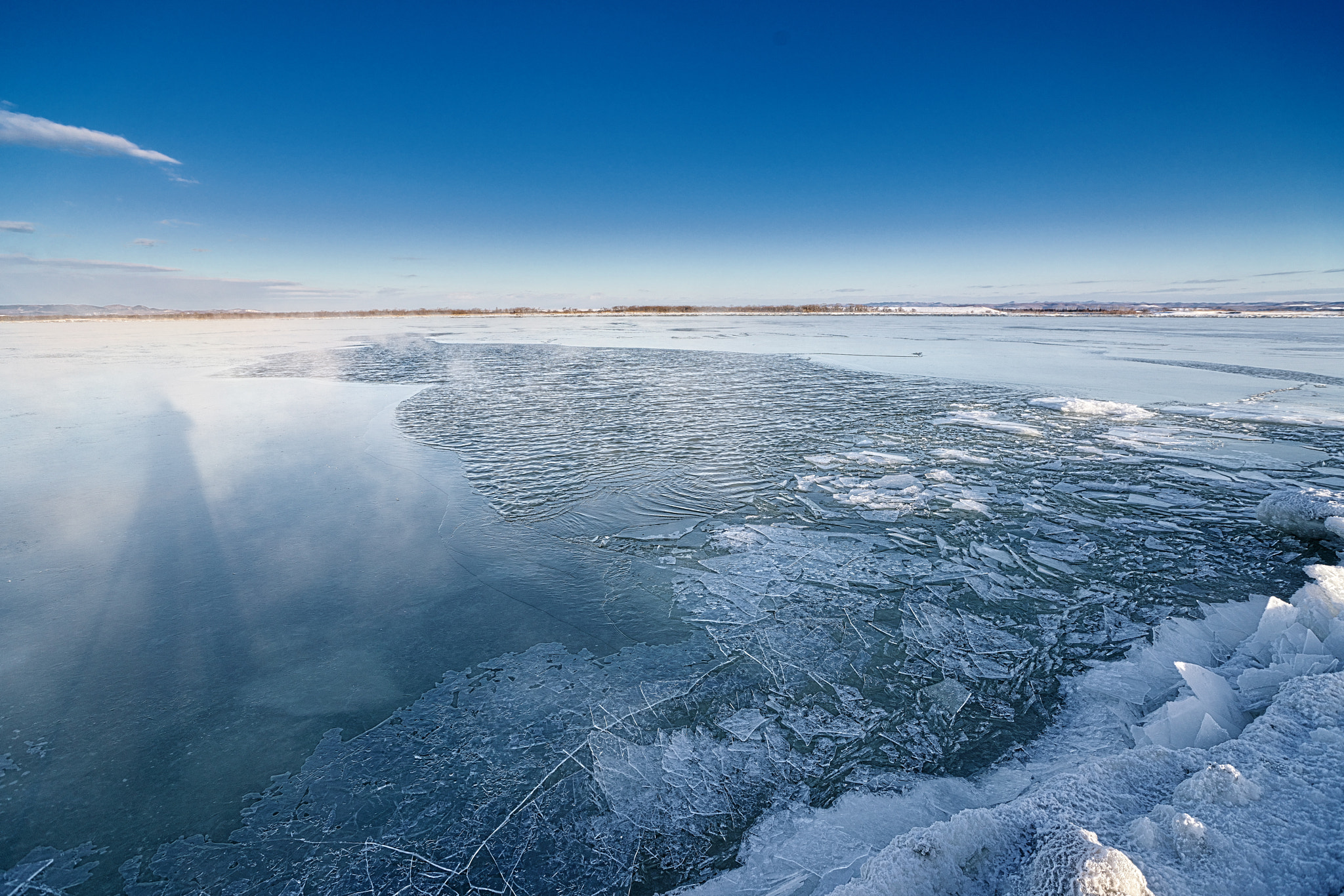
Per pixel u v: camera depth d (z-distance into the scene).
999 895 1.87
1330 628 3.27
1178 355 21.77
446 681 3.71
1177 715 2.80
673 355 23.23
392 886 2.44
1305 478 7.44
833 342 29.45
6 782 2.95
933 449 8.97
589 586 4.88
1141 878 1.70
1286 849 1.82
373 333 41.16
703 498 6.90
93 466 8.03
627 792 2.88
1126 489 7.08
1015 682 3.67
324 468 8.00
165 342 30.95
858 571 5.11
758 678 3.72
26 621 4.36
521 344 29.14
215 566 5.21
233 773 3.02
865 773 2.98
